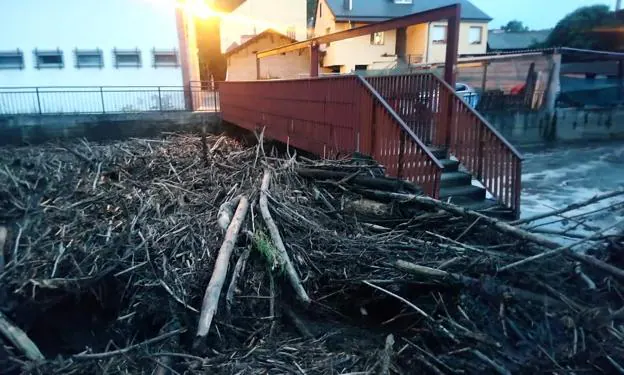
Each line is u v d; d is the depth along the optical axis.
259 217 5.36
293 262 4.64
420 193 5.58
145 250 4.91
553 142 18.05
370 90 6.57
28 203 6.56
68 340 4.48
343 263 4.60
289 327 4.20
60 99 17.61
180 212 6.02
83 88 17.88
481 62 20.33
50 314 4.67
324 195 6.38
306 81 8.77
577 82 23.59
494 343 3.17
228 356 3.56
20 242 5.57
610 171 11.48
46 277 4.73
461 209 4.99
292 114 9.65
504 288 3.66
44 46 17.36
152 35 18.23
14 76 17.34
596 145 17.23
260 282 4.46
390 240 4.92
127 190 7.12
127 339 4.14
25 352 3.88
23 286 4.54
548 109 17.91
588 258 3.92
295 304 4.43
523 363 3.00
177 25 18.39
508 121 17.41
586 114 18.39
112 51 17.98
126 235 5.29
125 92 18.02
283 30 36.09
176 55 18.58
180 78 18.84
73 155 9.58
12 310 4.46
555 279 3.94
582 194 8.77
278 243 4.69
